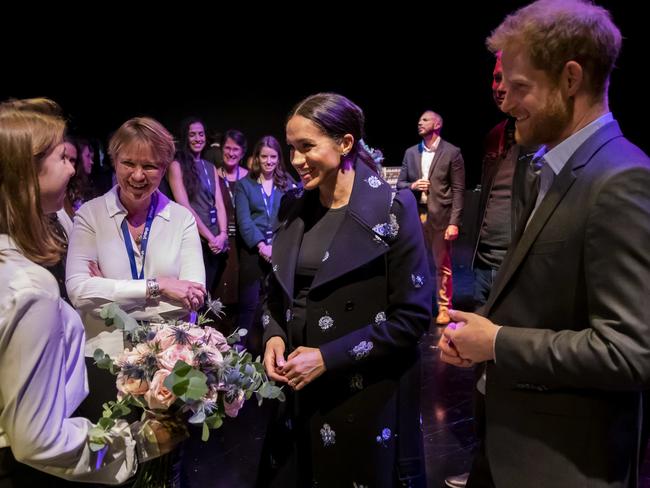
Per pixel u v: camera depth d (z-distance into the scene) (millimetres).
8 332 1076
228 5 8328
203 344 1331
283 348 1709
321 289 1620
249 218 4590
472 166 8867
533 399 1195
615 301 1037
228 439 3174
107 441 1246
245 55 8562
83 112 8062
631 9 6453
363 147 1688
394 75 8758
